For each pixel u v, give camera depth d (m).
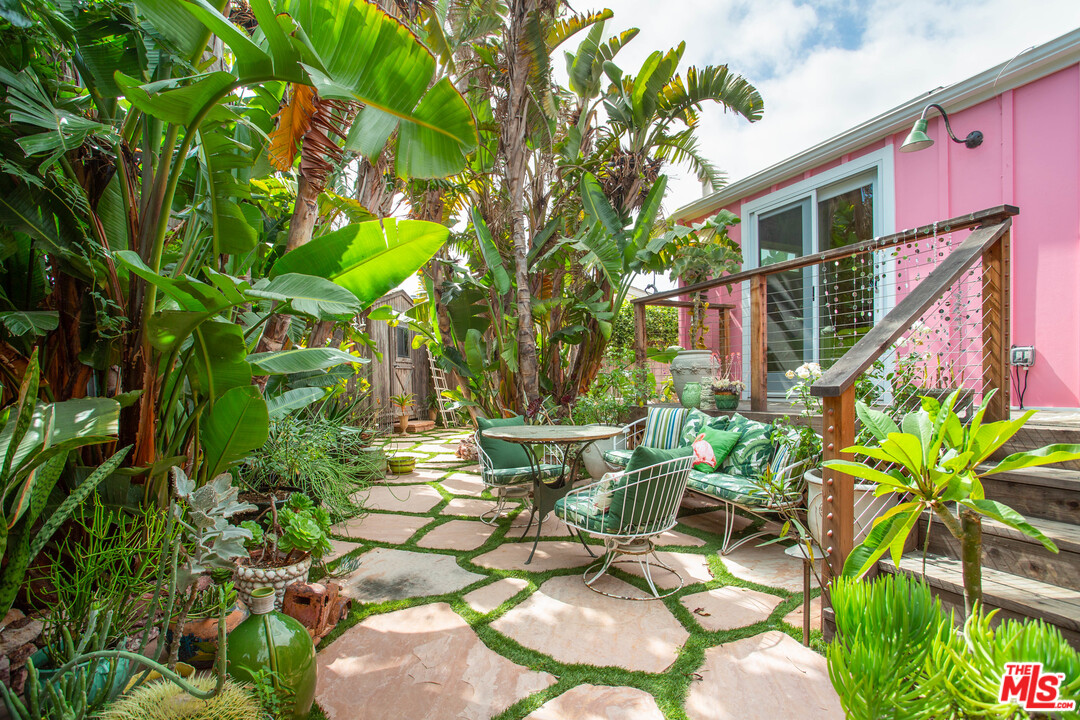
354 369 4.53
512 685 2.01
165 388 2.40
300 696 1.63
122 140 2.20
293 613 2.27
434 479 5.99
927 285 2.52
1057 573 2.01
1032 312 4.24
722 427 4.29
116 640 1.51
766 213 6.73
